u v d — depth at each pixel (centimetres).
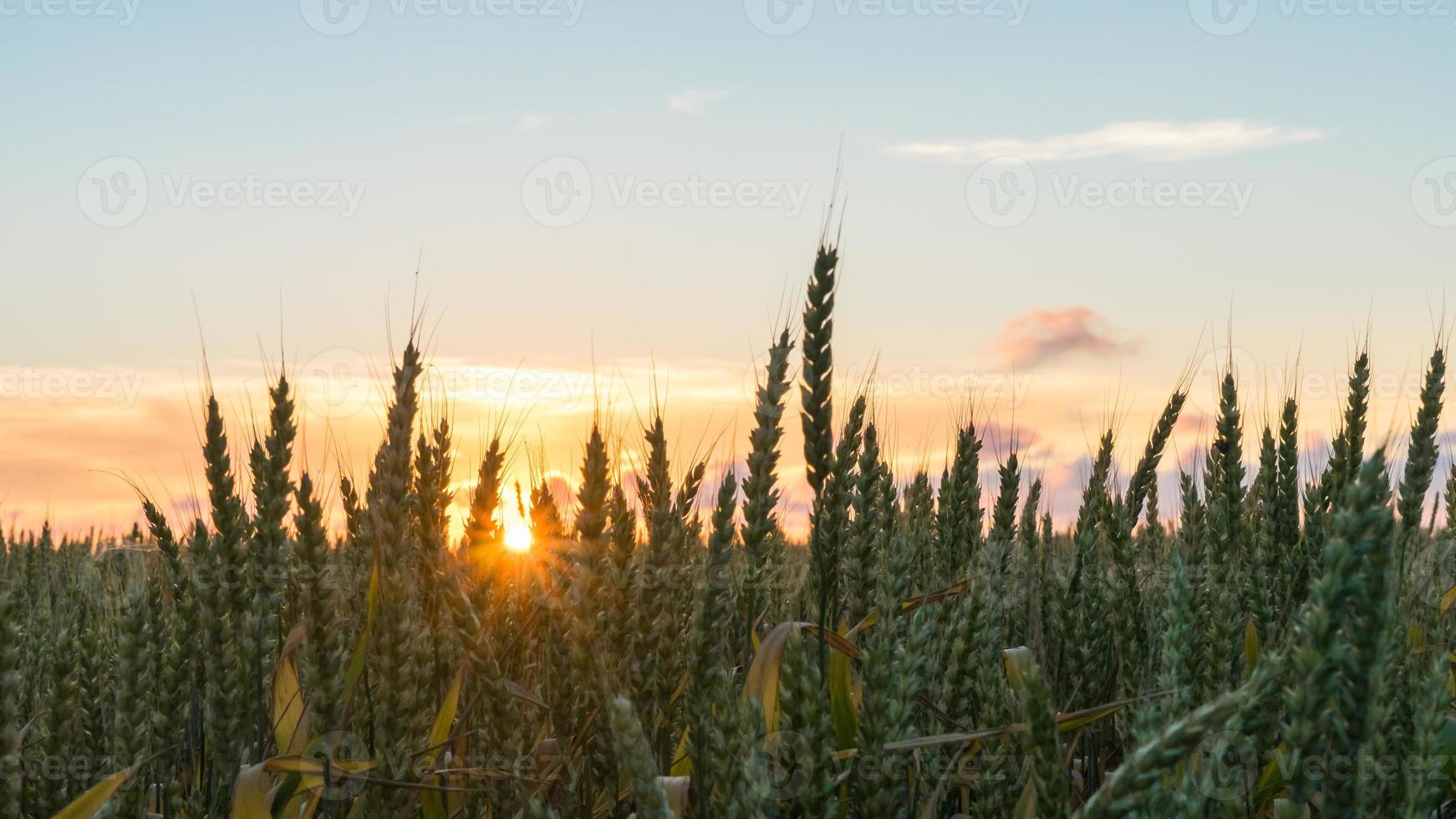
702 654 334
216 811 382
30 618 523
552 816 283
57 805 393
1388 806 283
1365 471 222
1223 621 384
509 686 364
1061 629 500
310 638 363
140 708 382
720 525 341
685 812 334
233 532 377
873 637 331
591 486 353
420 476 392
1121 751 478
